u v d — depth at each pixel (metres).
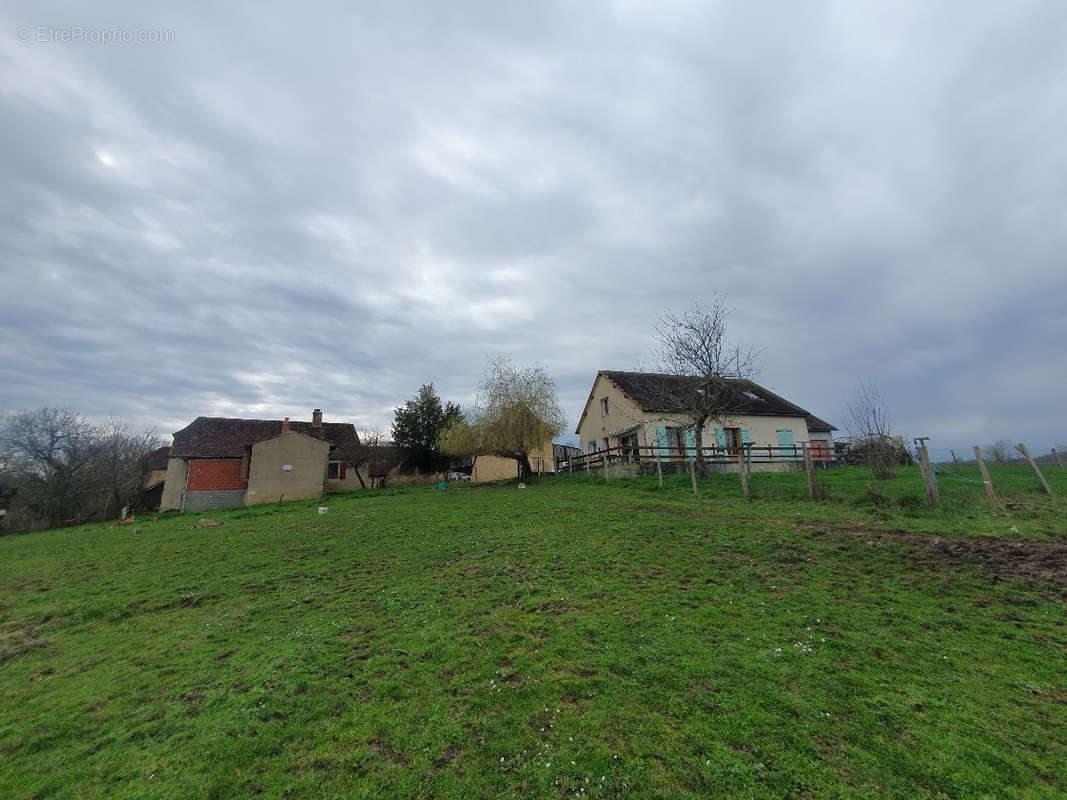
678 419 29.00
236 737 4.88
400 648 6.70
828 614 6.76
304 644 7.14
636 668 5.57
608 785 3.85
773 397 34.91
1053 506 11.52
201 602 9.94
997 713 4.47
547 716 4.83
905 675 5.14
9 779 4.49
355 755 4.46
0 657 7.83
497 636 6.81
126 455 40.03
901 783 3.71
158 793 4.14
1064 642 5.65
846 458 26.81
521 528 14.19
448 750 4.44
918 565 8.39
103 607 9.97
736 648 5.90
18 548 19.33
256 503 32.12
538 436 30.00
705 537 11.28
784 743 4.20
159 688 6.16
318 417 44.97
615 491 20.64
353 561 12.16
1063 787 3.59
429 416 45.12
